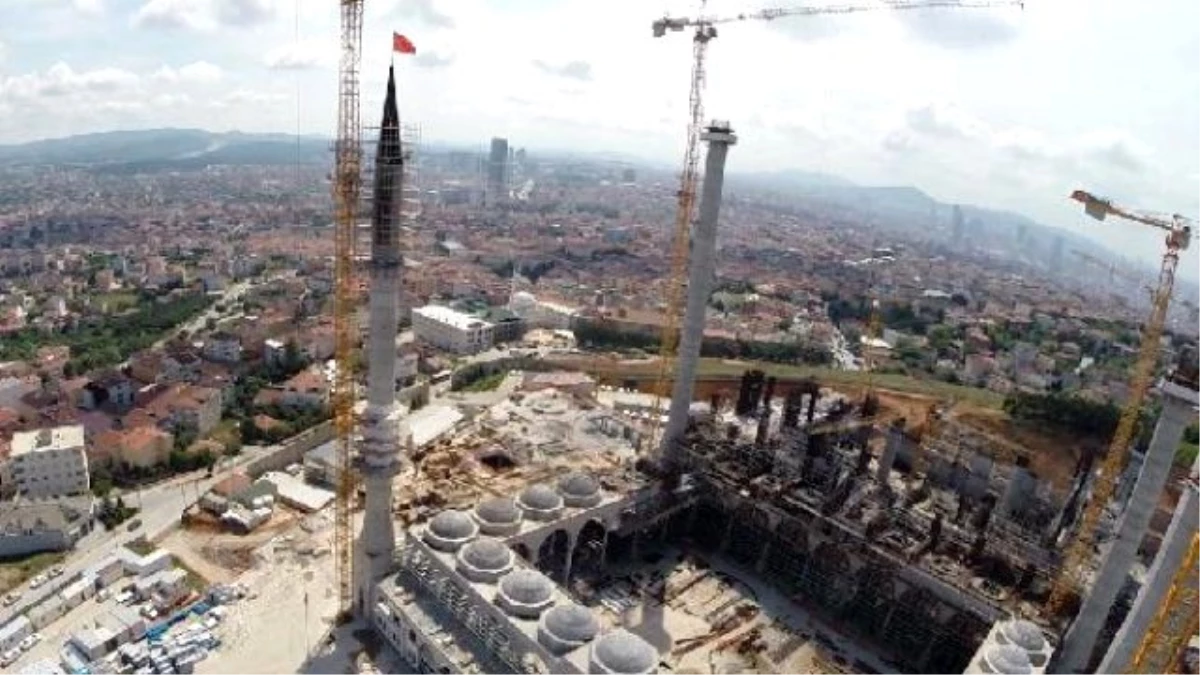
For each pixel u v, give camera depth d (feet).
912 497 652.48
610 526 572.92
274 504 640.17
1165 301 552.00
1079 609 498.28
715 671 491.31
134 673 440.45
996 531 579.07
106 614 480.64
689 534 651.25
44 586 512.63
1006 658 420.36
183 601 510.99
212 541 586.45
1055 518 625.00
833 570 570.05
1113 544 438.81
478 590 436.76
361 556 488.44
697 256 623.36
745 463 653.30
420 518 607.78
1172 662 366.63
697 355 647.97
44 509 586.45
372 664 453.58
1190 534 361.30
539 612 419.74
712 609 555.28
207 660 455.22
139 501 652.07
